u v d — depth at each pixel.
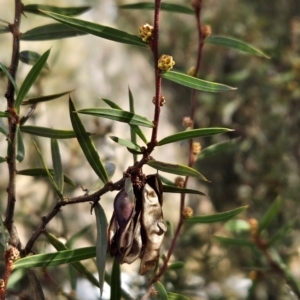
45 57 0.60
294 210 1.12
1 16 1.30
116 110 0.57
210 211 1.38
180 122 1.52
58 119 1.19
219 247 1.08
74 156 1.01
